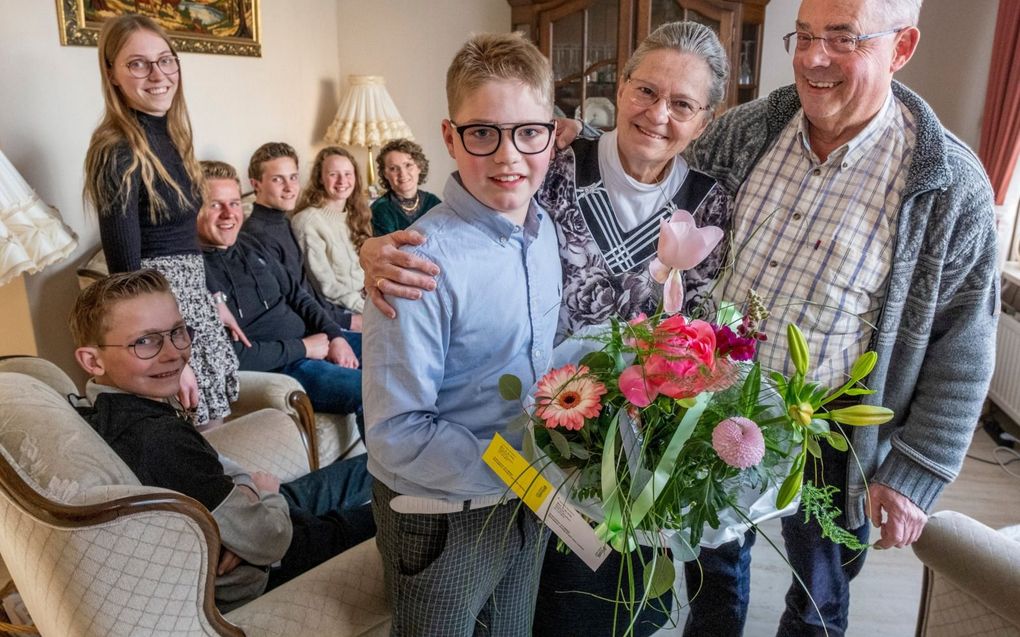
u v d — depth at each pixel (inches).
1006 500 108.0
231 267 104.7
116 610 44.5
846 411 39.4
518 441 45.8
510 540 48.2
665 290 42.4
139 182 83.7
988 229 52.9
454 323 44.1
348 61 167.6
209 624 47.5
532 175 43.3
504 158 41.7
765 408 40.1
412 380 42.9
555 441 39.1
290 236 119.0
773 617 82.7
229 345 93.0
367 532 65.6
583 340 48.2
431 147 169.5
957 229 52.7
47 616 48.3
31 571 47.4
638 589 66.1
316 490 72.5
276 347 102.8
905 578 90.6
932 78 141.6
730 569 65.9
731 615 67.9
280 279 111.3
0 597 71.4
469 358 45.4
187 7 124.6
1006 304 129.1
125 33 81.8
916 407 58.0
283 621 51.8
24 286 103.1
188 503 44.6
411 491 46.1
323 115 164.7
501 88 40.8
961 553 55.6
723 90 52.3
